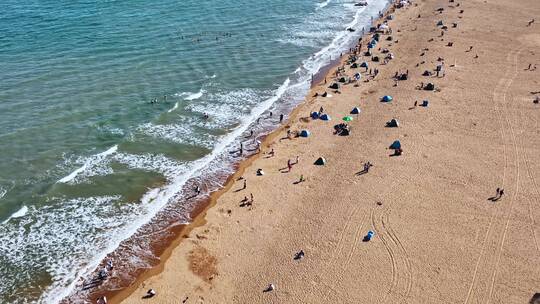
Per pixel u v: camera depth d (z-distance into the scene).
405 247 37.09
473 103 58.62
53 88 60.25
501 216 40.16
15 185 44.06
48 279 35.41
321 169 47.28
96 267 36.53
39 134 51.19
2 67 64.62
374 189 43.78
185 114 56.88
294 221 40.41
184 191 44.62
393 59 72.06
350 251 36.88
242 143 52.06
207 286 34.53
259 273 35.38
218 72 67.81
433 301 32.59
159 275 35.66
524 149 49.38
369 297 33.03
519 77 65.31
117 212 41.91
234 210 42.03
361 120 55.75
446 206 41.41
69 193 43.62
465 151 49.19
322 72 69.19
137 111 56.66
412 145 50.44
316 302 32.75
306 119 56.19
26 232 39.34
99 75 64.50
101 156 48.59
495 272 34.78
